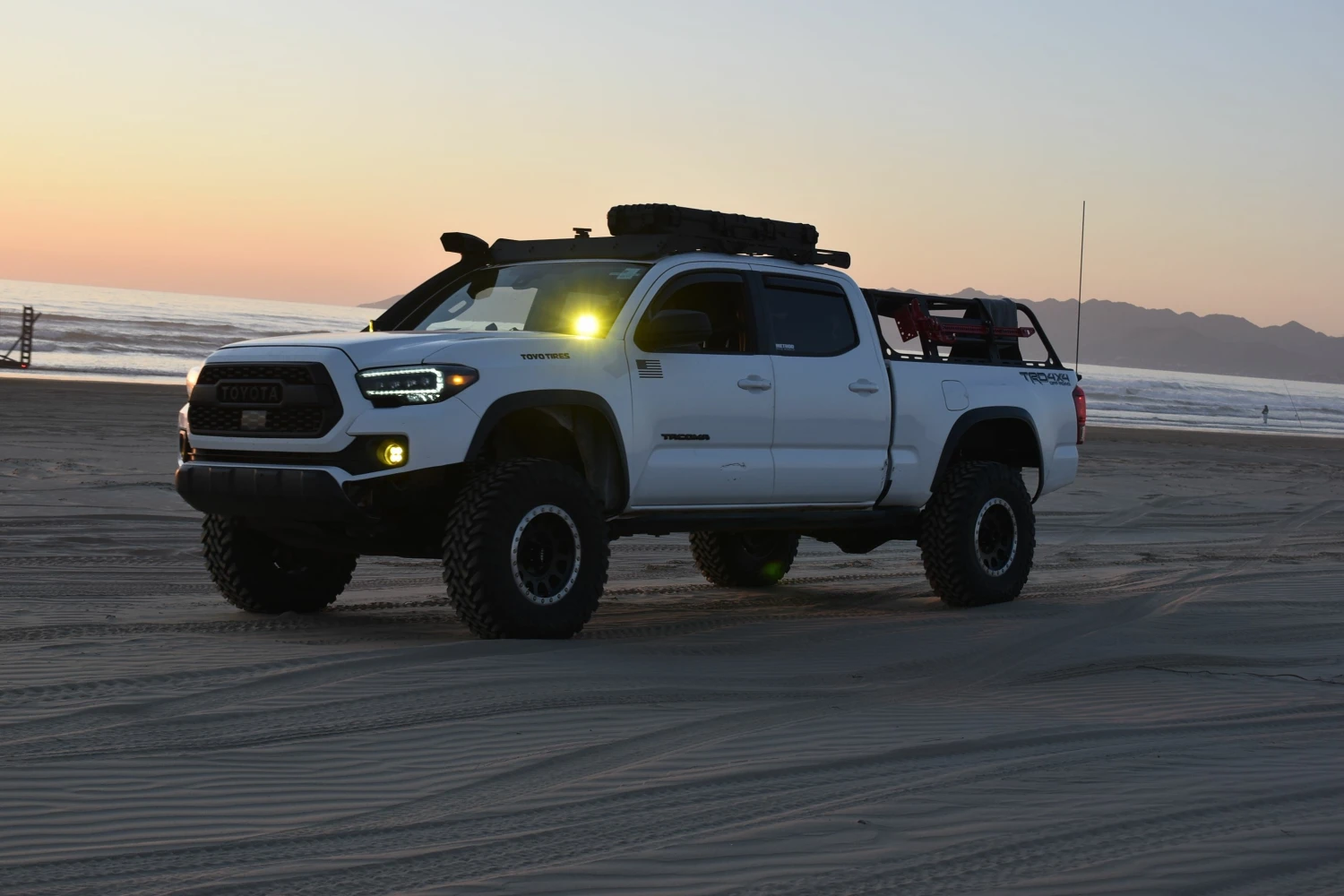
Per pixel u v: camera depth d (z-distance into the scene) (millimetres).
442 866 3289
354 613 7371
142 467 15125
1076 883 3258
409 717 4742
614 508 6707
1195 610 8250
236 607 7293
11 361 47188
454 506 6129
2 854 3275
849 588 9430
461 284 7625
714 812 3805
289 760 4191
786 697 5465
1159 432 43625
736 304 7355
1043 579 10008
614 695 5207
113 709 4703
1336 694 5824
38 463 14820
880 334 8109
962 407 8422
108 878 3143
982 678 6156
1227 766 4500
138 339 68812
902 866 3348
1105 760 4539
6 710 4660
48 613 6906
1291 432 58844
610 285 6977
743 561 9203
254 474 6168
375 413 5941
